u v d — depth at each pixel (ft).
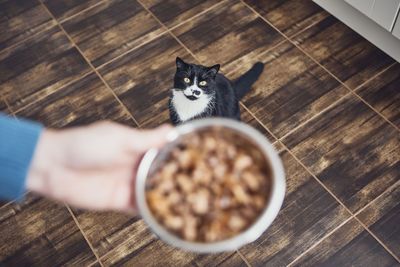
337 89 4.14
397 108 4.00
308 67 4.29
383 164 3.74
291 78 4.23
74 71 4.44
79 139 1.86
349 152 3.81
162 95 4.21
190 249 1.43
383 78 4.17
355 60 4.29
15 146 1.66
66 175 1.91
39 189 1.95
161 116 4.10
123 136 1.87
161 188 1.53
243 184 1.50
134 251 3.48
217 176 1.52
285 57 4.36
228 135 1.55
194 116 3.76
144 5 4.85
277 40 4.48
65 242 3.54
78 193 1.95
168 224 1.48
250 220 1.46
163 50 4.50
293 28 4.55
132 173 1.98
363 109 4.01
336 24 4.53
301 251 3.42
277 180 1.47
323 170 3.74
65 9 4.90
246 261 3.40
